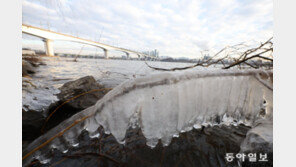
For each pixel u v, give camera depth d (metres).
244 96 1.64
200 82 1.47
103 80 8.04
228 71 1.57
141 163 1.50
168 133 1.55
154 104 1.41
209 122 1.75
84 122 1.54
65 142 1.54
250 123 1.77
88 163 1.50
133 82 1.40
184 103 1.48
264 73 1.55
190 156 1.58
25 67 9.83
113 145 1.79
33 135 2.29
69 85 4.17
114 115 1.41
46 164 1.47
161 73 1.45
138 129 2.17
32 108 3.09
